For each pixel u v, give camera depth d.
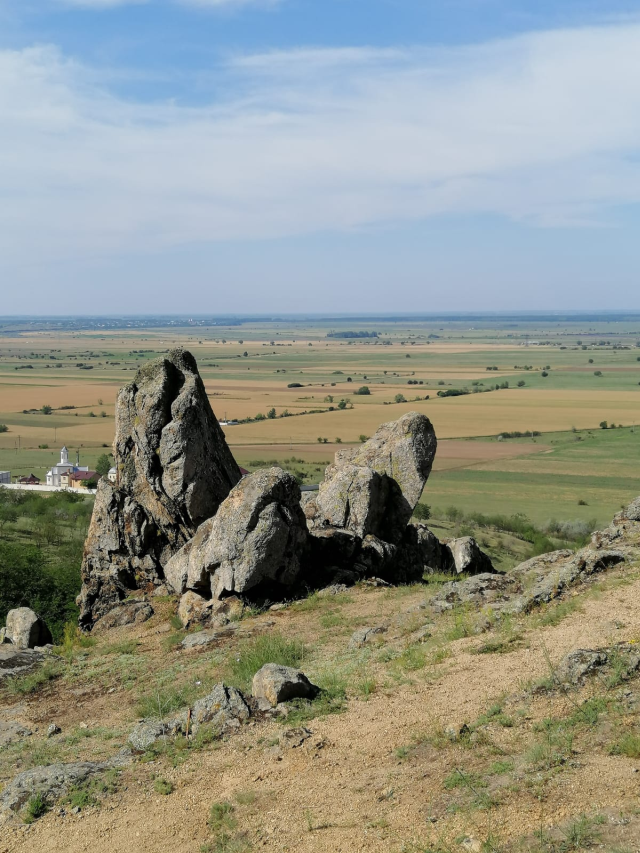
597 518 91.44
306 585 24.42
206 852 10.92
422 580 28.58
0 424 194.12
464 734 12.12
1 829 12.49
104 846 11.58
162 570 28.58
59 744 15.70
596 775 10.09
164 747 14.27
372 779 11.69
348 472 28.56
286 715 14.44
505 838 9.38
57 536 80.81
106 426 191.38
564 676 12.84
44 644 26.02
